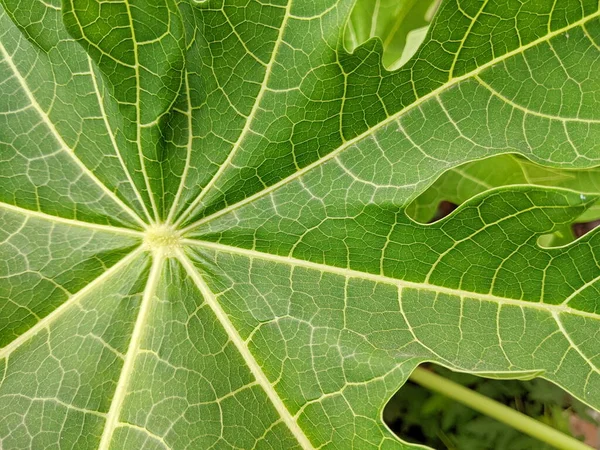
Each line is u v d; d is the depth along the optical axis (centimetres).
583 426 41
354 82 25
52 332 27
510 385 38
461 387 33
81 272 27
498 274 26
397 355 26
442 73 25
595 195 24
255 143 26
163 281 28
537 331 26
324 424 26
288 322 27
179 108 26
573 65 24
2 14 26
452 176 37
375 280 27
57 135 27
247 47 25
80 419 27
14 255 27
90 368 27
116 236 28
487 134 25
